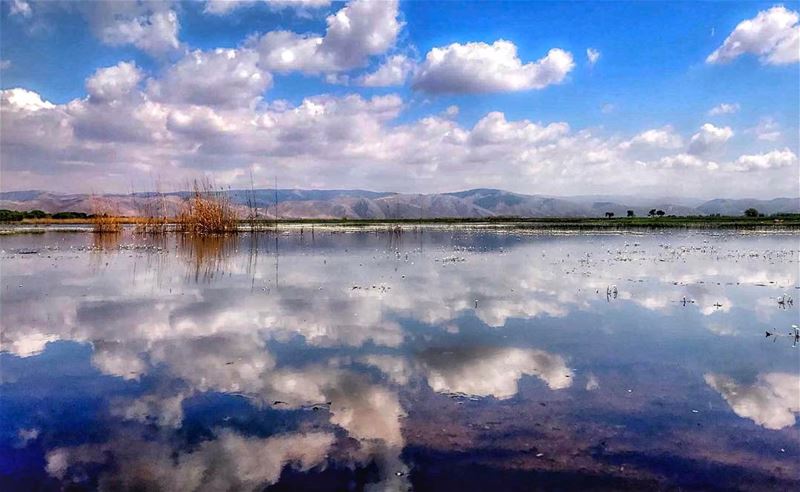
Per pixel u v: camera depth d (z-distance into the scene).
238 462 7.18
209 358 11.94
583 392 9.68
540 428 8.16
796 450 7.43
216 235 59.19
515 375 10.64
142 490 6.50
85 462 7.24
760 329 14.30
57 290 21.70
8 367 11.52
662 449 7.47
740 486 6.52
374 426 8.27
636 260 31.62
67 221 103.94
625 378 10.41
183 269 28.69
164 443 7.79
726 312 16.48
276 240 52.75
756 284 22.05
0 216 102.81
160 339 13.67
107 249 42.44
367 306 17.75
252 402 9.30
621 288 21.12
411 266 29.33
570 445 7.60
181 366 11.39
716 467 6.97
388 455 7.34
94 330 14.72
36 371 11.20
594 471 6.89
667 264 29.39
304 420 8.53
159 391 9.91
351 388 9.95
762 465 7.02
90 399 9.56
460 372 10.84
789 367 11.04
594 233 62.69
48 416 8.84
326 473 6.87
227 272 27.31
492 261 31.72
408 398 9.45
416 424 8.34
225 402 9.32
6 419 8.73
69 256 36.56
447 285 22.19
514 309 17.11
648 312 16.53
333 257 35.03
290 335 13.94
